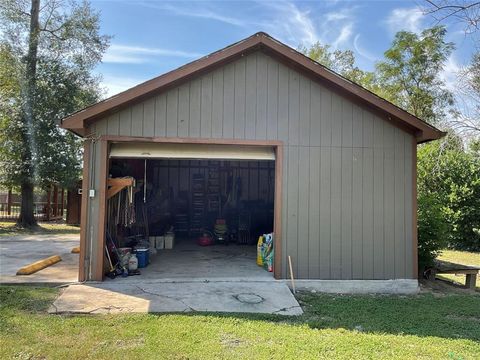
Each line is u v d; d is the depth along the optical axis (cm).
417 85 1866
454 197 1232
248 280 642
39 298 532
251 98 663
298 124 668
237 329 436
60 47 1573
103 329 422
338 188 668
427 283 749
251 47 647
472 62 1057
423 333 447
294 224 658
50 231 1498
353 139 675
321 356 368
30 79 1484
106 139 632
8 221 1769
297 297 603
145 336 406
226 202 1284
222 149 675
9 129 1484
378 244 666
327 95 675
